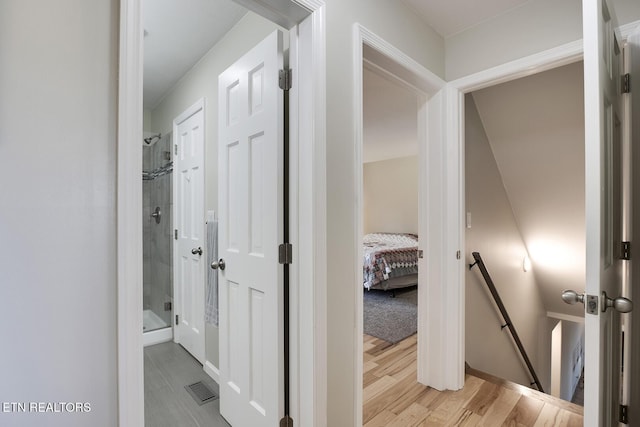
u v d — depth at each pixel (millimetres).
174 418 1751
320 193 1268
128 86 777
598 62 923
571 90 2158
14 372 646
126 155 772
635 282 1349
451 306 2035
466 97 2428
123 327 762
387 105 3410
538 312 3752
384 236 6230
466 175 2385
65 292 702
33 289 666
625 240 1351
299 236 1320
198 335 2420
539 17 1693
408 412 1819
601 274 938
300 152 1314
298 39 1326
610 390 1100
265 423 1416
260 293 1462
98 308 744
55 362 689
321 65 1273
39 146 676
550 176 2668
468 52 1964
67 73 711
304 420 1292
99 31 755
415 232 6512
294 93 1343
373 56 1610
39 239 674
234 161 1666
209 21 1979
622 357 1357
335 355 1332
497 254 2811
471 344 2420
